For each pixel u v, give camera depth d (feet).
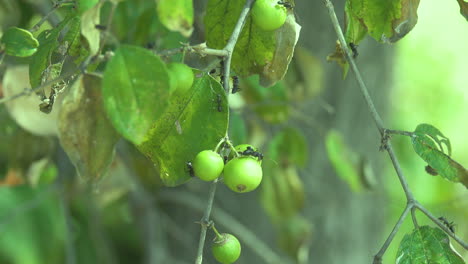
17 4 2.26
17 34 1.69
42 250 2.43
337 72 2.84
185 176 1.69
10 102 2.15
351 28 1.80
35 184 2.45
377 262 1.67
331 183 2.92
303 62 2.41
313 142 2.86
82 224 2.59
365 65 2.94
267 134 2.73
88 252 2.58
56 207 2.47
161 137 1.68
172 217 2.75
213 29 1.82
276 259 2.62
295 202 2.57
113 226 2.80
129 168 2.48
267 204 2.58
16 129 2.35
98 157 1.58
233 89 1.82
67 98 1.56
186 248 2.72
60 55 1.76
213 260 2.69
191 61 1.87
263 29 1.75
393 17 1.78
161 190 2.67
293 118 2.84
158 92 1.53
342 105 2.87
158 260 2.56
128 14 2.07
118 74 1.53
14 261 2.38
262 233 2.75
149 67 1.53
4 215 2.40
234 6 1.79
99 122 1.58
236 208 2.73
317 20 2.72
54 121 2.19
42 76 1.72
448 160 1.71
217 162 1.66
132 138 1.52
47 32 1.75
